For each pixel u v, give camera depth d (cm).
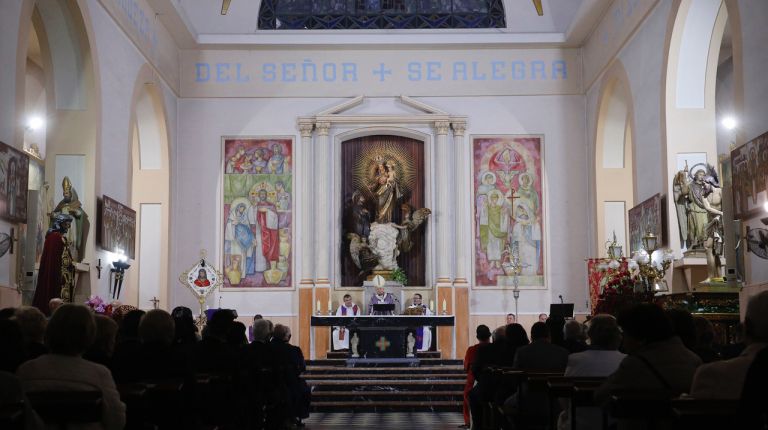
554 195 2377
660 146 1794
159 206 2300
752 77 1314
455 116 2380
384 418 1597
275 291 2345
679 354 579
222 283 2347
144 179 2302
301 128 2378
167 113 2288
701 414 447
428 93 2400
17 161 1320
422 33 2397
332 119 2373
